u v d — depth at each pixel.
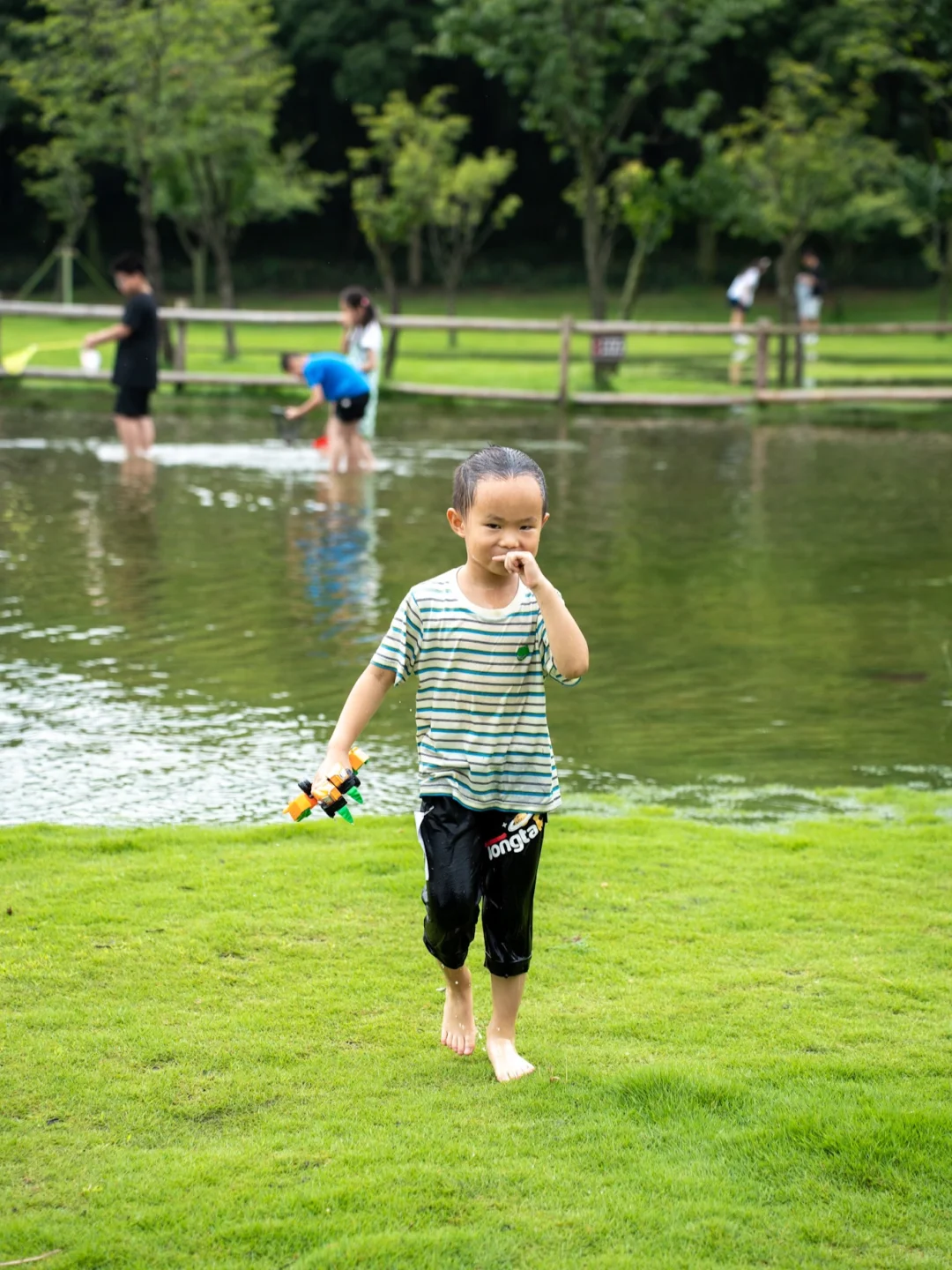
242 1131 2.89
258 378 19.17
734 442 15.83
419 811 3.19
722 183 23.25
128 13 21.47
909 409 19.03
